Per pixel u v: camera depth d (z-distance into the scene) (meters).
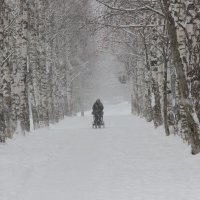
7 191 30.94
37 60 102.50
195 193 28.28
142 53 103.50
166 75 65.75
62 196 29.17
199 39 44.31
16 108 74.69
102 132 79.44
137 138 64.69
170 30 44.38
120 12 58.66
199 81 43.44
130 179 34.00
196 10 44.69
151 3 56.16
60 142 61.47
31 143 59.78
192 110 43.19
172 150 48.09
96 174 36.53
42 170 39.03
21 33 76.19
